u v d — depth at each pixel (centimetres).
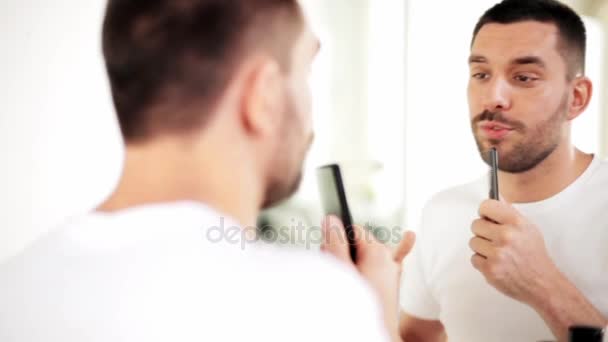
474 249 83
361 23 110
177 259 32
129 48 35
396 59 106
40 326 33
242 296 32
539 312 80
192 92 34
